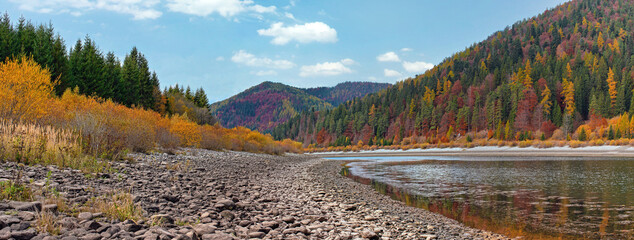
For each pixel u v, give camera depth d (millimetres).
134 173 11195
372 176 24266
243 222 6723
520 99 116750
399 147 116312
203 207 7633
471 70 183625
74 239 4105
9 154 9531
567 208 11867
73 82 44219
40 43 42812
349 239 6730
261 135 61219
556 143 79125
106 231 4562
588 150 65875
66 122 15562
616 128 75625
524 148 81062
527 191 15930
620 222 9742
